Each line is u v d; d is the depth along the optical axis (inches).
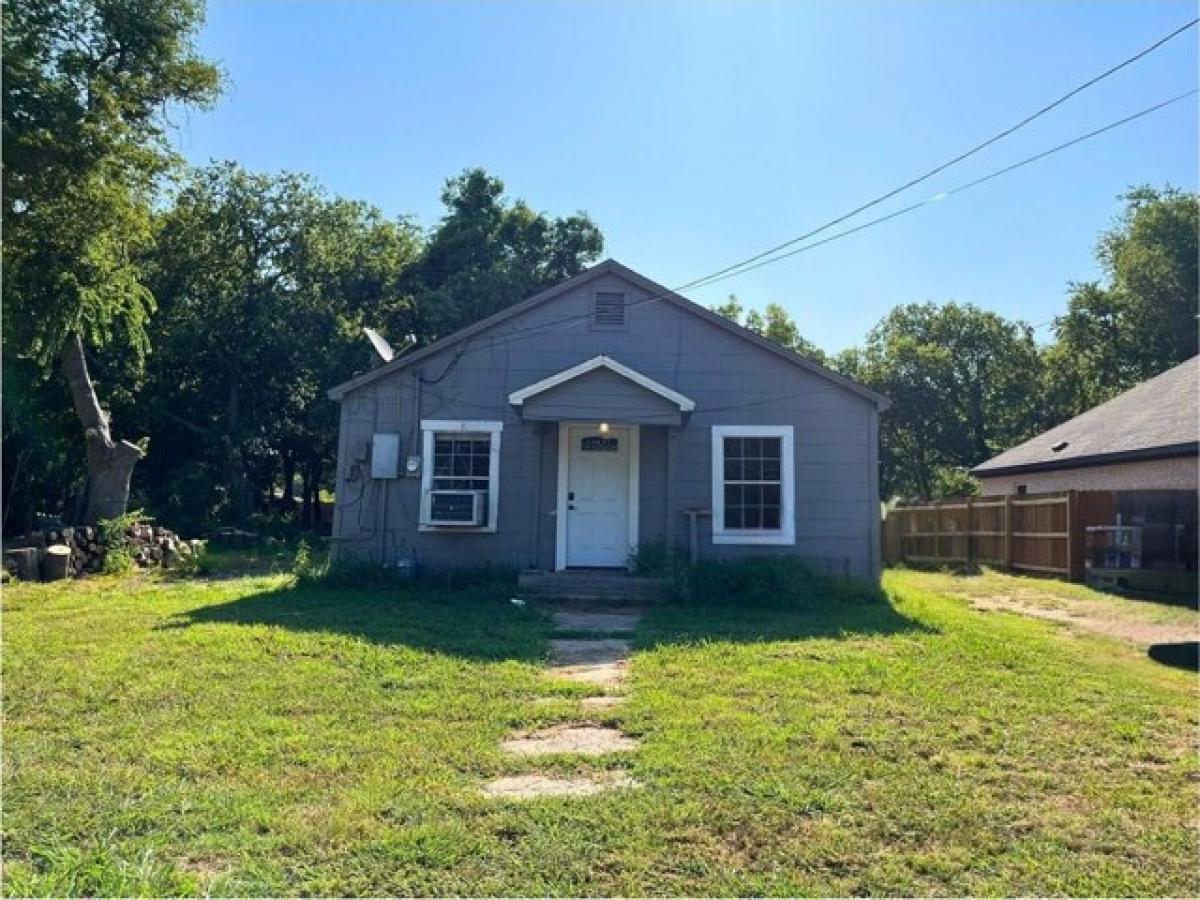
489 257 1257.4
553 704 236.1
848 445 510.3
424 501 505.7
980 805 164.2
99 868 130.6
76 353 703.7
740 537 504.7
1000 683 261.3
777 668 278.5
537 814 157.3
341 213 1225.4
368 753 190.9
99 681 250.4
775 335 1612.9
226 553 807.1
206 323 1080.2
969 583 607.5
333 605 412.5
